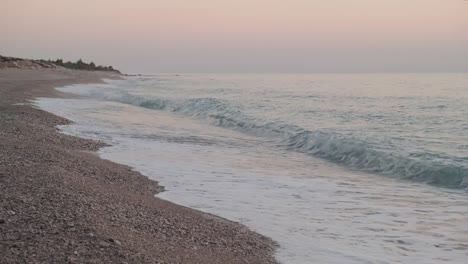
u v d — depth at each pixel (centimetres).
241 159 1353
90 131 1733
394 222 795
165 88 5722
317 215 827
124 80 8369
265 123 2078
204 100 3122
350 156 1405
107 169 1088
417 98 3969
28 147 1206
